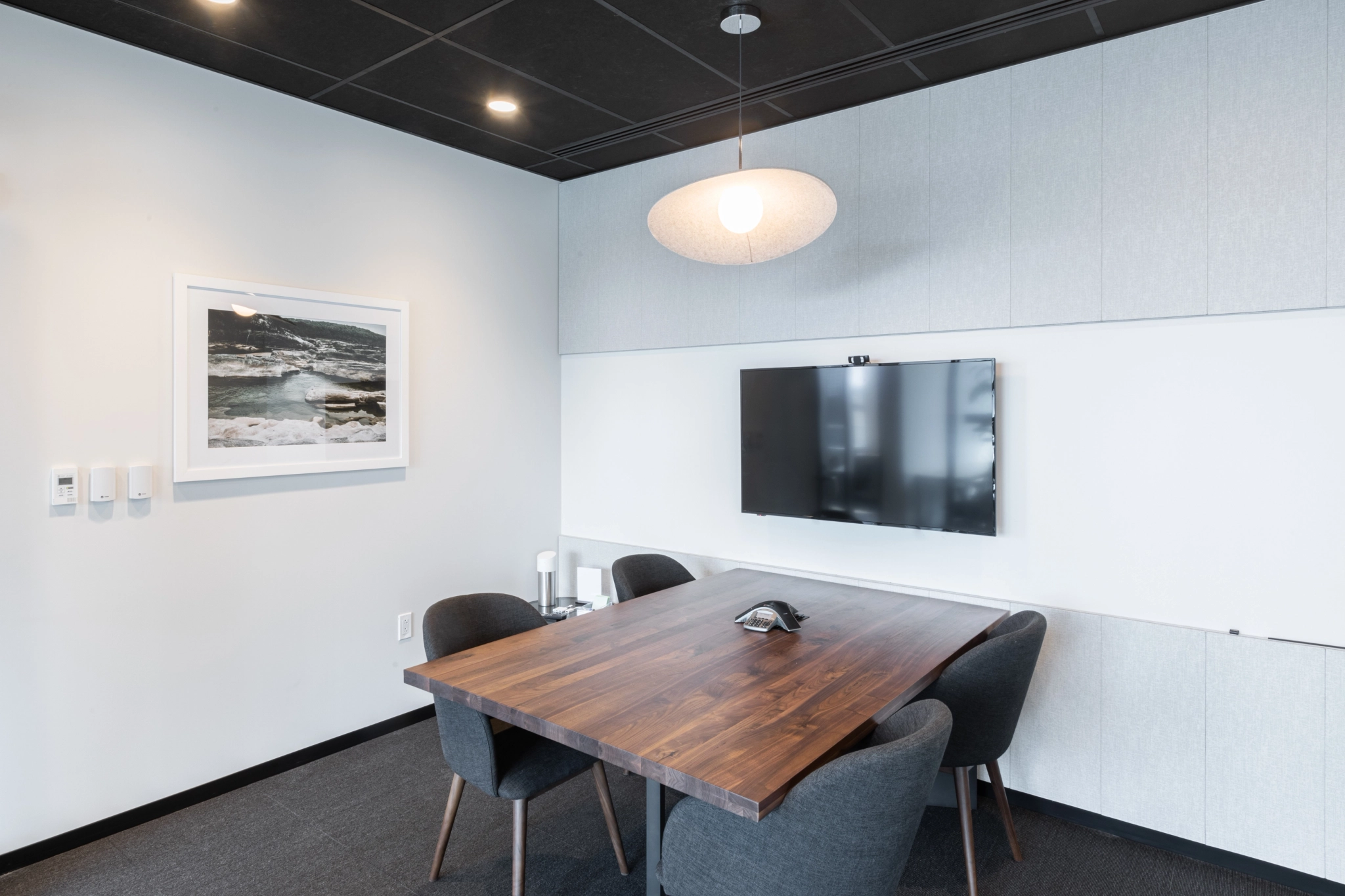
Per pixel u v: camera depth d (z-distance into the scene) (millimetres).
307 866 2412
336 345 3201
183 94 2750
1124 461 2629
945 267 2947
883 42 2619
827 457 3197
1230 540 2445
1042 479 2793
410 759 3197
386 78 2904
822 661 2127
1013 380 2848
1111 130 2596
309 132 3117
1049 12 2430
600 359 4137
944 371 2893
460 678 1983
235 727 2930
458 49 2672
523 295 4059
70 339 2496
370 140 3332
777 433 3332
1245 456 2418
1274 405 2369
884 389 3035
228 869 2395
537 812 2771
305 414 3107
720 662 2115
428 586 3623
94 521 2559
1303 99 2277
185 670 2787
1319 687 2273
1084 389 2701
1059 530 2762
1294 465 2344
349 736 3307
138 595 2666
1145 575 2598
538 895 2268
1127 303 2574
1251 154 2357
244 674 2953
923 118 2986
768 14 2443
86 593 2545
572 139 3555
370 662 3383
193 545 2801
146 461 2674
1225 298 2406
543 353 4191
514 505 4039
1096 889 2318
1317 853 2287
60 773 2494
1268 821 2361
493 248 3887
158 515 2709
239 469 2902
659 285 3820
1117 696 2611
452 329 3699
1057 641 2729
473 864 2430
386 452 3400
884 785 1375
